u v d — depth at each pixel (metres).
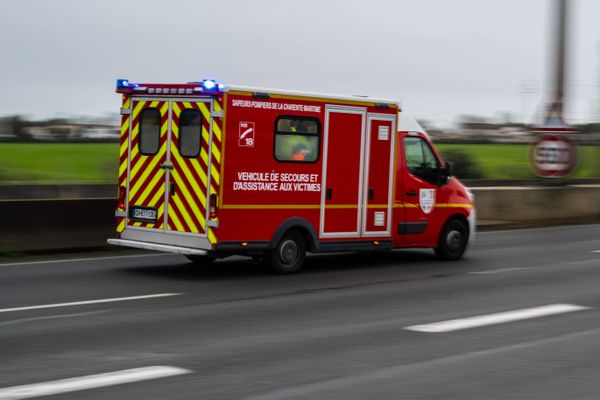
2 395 6.04
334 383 6.54
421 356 7.53
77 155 49.97
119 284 11.41
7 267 12.86
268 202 12.37
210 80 11.86
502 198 23.11
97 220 15.45
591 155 35.12
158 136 12.58
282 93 12.38
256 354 7.47
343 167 13.17
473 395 6.29
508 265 14.38
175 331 8.41
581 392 6.44
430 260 14.90
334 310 9.79
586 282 12.44
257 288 11.33
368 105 13.43
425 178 14.40
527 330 8.80
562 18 25.86
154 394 6.13
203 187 12.06
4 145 52.88
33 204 14.66
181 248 12.16
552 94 25.83
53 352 7.41
